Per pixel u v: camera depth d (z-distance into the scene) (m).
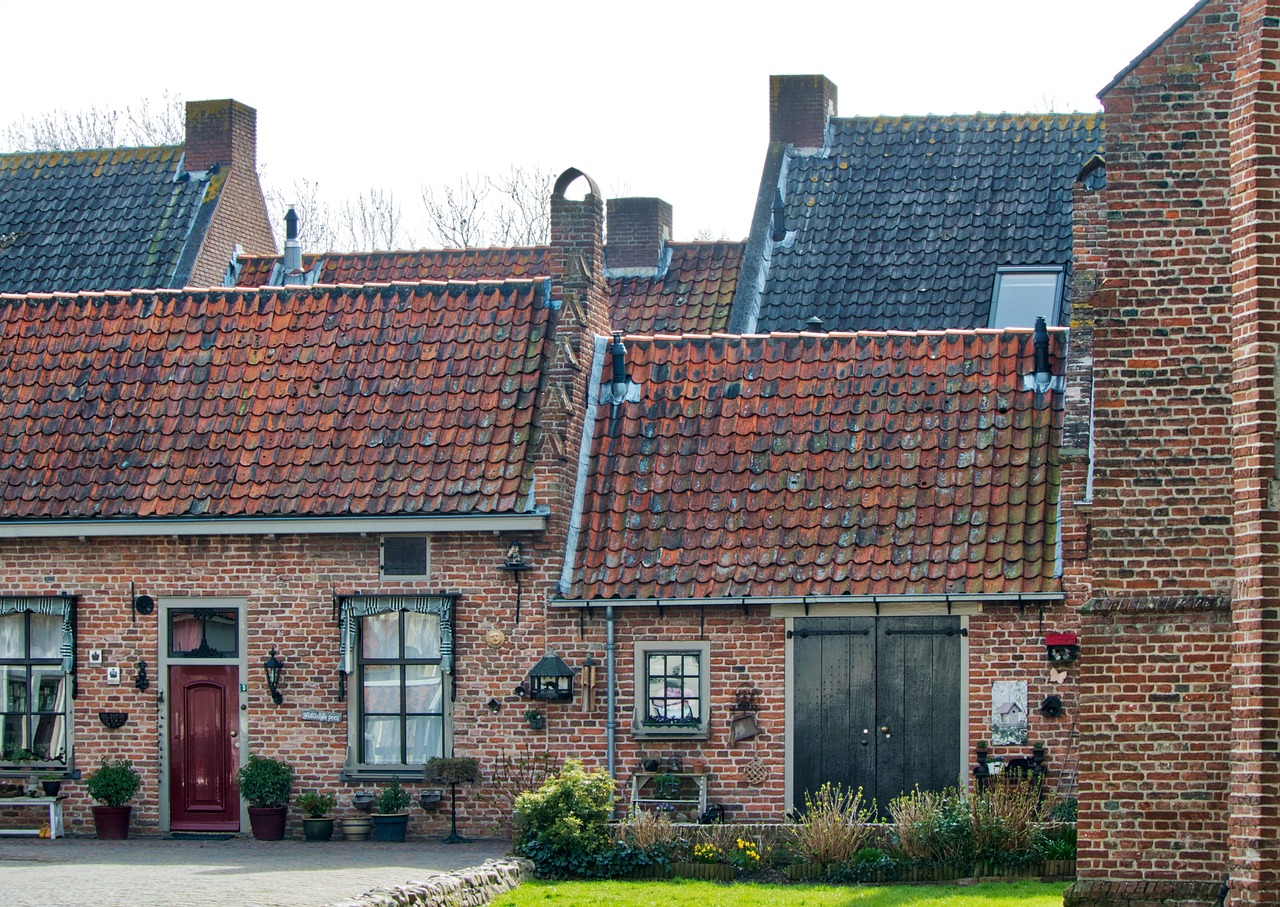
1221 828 17.50
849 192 32.78
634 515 25.38
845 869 21.27
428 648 25.73
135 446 26.64
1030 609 23.81
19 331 28.14
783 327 30.81
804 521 24.86
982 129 33.31
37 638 26.61
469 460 25.62
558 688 24.86
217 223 35.16
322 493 25.66
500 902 19.88
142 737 26.11
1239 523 16.06
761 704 24.52
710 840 22.19
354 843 25.05
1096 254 25.17
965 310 30.47
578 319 26.11
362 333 27.44
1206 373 17.92
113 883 20.34
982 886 20.47
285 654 25.83
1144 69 18.27
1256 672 15.72
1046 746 23.70
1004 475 24.73
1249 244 16.02
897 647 24.25
